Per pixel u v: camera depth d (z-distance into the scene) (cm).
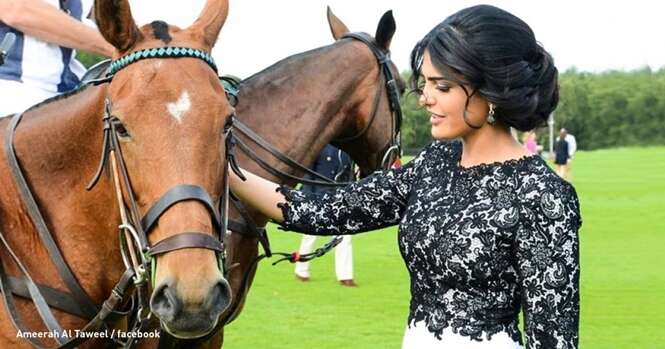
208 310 274
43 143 330
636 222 1716
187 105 288
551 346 269
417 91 302
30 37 414
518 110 280
